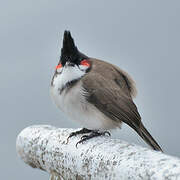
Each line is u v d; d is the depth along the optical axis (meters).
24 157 8.31
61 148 7.39
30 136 8.09
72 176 7.14
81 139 7.11
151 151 6.00
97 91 8.37
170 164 5.38
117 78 8.70
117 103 8.45
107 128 8.66
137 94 9.01
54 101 8.70
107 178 6.20
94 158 6.56
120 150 6.27
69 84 8.38
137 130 8.53
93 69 8.62
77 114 8.49
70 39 8.38
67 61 8.38
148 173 5.45
